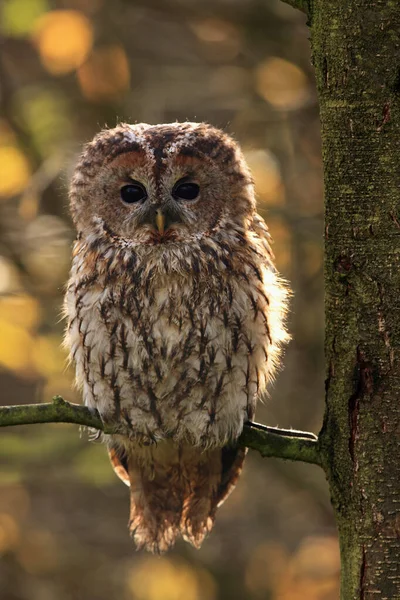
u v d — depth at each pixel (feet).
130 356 30.25
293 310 51.24
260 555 59.21
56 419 24.70
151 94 55.21
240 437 23.26
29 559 58.54
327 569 54.70
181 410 30.60
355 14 20.63
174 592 56.03
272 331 31.17
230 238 30.63
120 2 54.60
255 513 61.11
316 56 21.21
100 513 64.28
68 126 53.93
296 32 53.21
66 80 59.00
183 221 30.22
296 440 22.63
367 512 21.44
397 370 21.11
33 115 53.21
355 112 20.84
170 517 32.68
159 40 60.75
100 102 53.57
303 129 53.62
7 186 50.19
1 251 52.85
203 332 29.86
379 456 21.34
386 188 20.81
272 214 49.93
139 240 30.30
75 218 32.07
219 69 56.65
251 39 53.98
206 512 32.45
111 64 52.54
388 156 20.75
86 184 31.42
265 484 59.77
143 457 32.24
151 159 30.04
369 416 21.40
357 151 20.92
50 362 48.60
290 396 53.62
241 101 53.83
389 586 21.18
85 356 30.94
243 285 30.14
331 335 21.74
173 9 54.44
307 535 58.70
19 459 48.14
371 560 21.35
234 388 30.27
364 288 21.13
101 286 30.40
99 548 61.87
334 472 22.03
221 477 32.22
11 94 53.98
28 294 50.14
